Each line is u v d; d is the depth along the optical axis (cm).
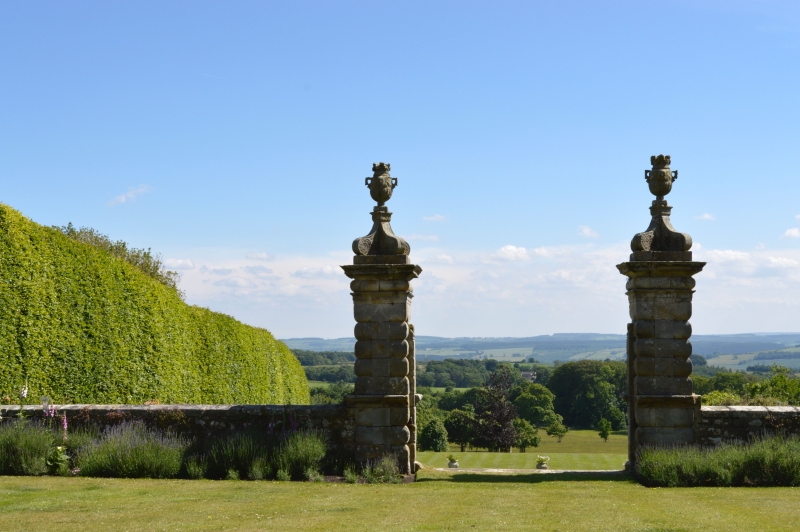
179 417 1393
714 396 1914
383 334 1373
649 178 1399
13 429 1295
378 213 1407
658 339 1352
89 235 3203
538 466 2270
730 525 824
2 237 1556
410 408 1384
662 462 1234
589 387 6962
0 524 811
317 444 1323
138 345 1997
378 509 945
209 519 855
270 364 3259
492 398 5447
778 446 1243
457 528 814
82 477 1221
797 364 17888
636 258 1355
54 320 1661
